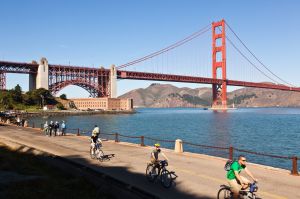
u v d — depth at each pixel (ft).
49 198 40.93
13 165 60.23
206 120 439.22
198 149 145.69
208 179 50.29
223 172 55.01
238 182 35.91
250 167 59.21
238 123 365.40
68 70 652.48
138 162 65.26
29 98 613.93
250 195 34.88
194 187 45.88
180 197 41.27
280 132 248.52
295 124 344.28
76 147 89.97
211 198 40.86
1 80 601.21
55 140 109.29
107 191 43.11
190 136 222.07
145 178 51.34
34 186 45.83
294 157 53.11
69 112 587.68
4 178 49.06
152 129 290.35
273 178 50.49
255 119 459.32
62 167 57.93
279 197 40.55
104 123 384.68
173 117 562.25
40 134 133.28
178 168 58.39
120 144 96.68
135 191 40.09
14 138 115.55
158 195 42.06
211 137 213.66
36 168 59.72
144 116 621.72
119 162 65.36
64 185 47.75
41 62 621.31
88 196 42.60
